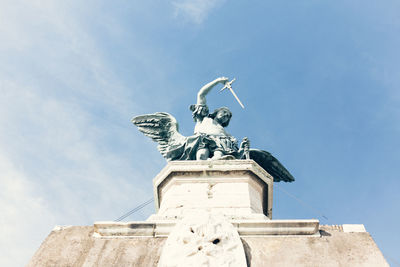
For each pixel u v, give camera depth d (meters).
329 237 11.31
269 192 14.48
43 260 10.93
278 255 10.79
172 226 11.60
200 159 15.23
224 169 14.16
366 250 10.88
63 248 11.24
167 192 14.13
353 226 11.64
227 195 13.49
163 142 17.12
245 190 13.68
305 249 10.95
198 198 13.43
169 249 10.77
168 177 14.33
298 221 11.53
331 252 10.84
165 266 10.38
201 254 10.52
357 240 11.20
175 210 13.08
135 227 11.62
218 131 16.59
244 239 11.21
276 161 16.91
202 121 17.41
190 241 10.88
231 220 11.65
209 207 13.09
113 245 11.28
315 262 10.60
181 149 15.70
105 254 11.04
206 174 14.15
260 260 10.66
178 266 10.32
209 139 15.76
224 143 15.83
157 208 14.74
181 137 17.03
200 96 17.95
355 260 10.64
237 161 14.32
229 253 10.61
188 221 11.46
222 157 15.02
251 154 16.69
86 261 10.88
